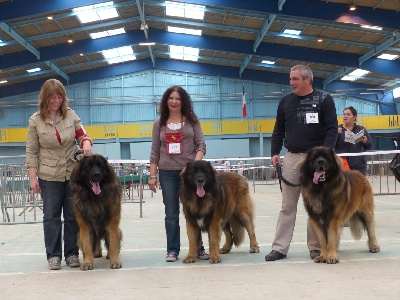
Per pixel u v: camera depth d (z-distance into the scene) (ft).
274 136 21.04
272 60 120.26
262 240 25.02
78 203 18.10
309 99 19.75
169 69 134.51
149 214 40.52
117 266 18.47
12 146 129.18
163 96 20.85
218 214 19.21
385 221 30.99
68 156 19.49
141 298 13.83
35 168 19.26
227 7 78.18
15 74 121.19
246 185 21.85
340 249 21.50
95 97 135.64
